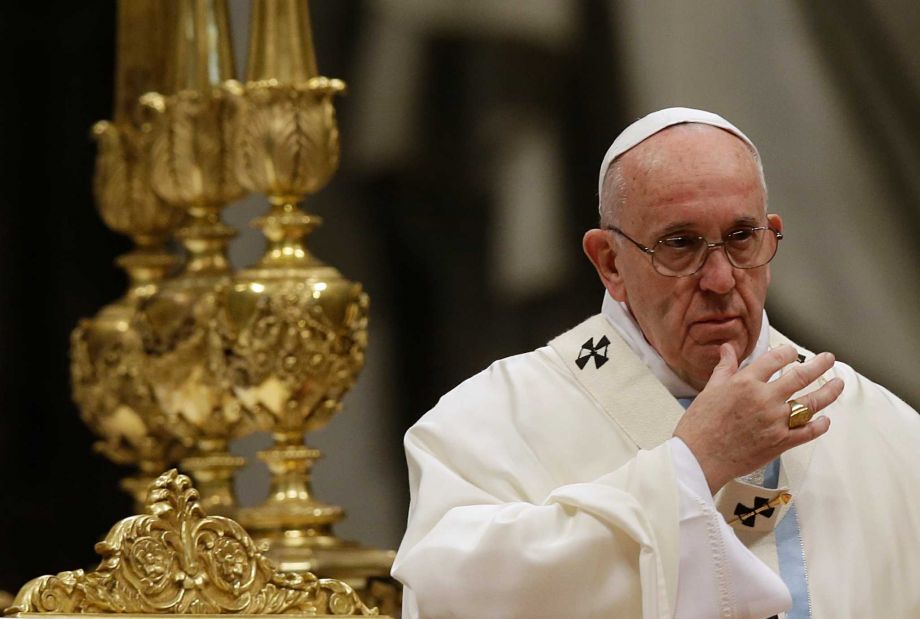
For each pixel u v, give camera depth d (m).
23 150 29.88
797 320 27.44
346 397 28.44
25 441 29.48
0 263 29.59
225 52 21.09
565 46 28.86
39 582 12.99
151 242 23.34
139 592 13.39
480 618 12.68
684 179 12.86
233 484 21.47
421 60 29.05
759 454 12.34
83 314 29.88
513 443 13.98
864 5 27.95
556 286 28.56
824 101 27.97
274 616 13.68
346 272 28.83
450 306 28.67
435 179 28.91
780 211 27.78
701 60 28.47
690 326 12.91
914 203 27.58
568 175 28.80
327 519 19.12
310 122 19.23
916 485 13.84
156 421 22.23
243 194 21.11
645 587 12.18
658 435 13.76
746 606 12.21
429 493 13.77
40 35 30.05
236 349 19.02
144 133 22.92
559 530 12.70
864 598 13.21
